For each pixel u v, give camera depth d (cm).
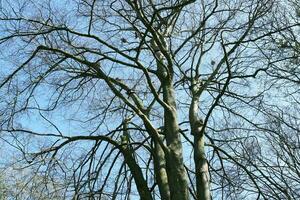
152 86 1452
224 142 1564
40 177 1425
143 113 1528
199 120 1492
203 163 1407
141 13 1449
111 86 1455
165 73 1540
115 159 1512
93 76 1521
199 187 1377
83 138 1475
